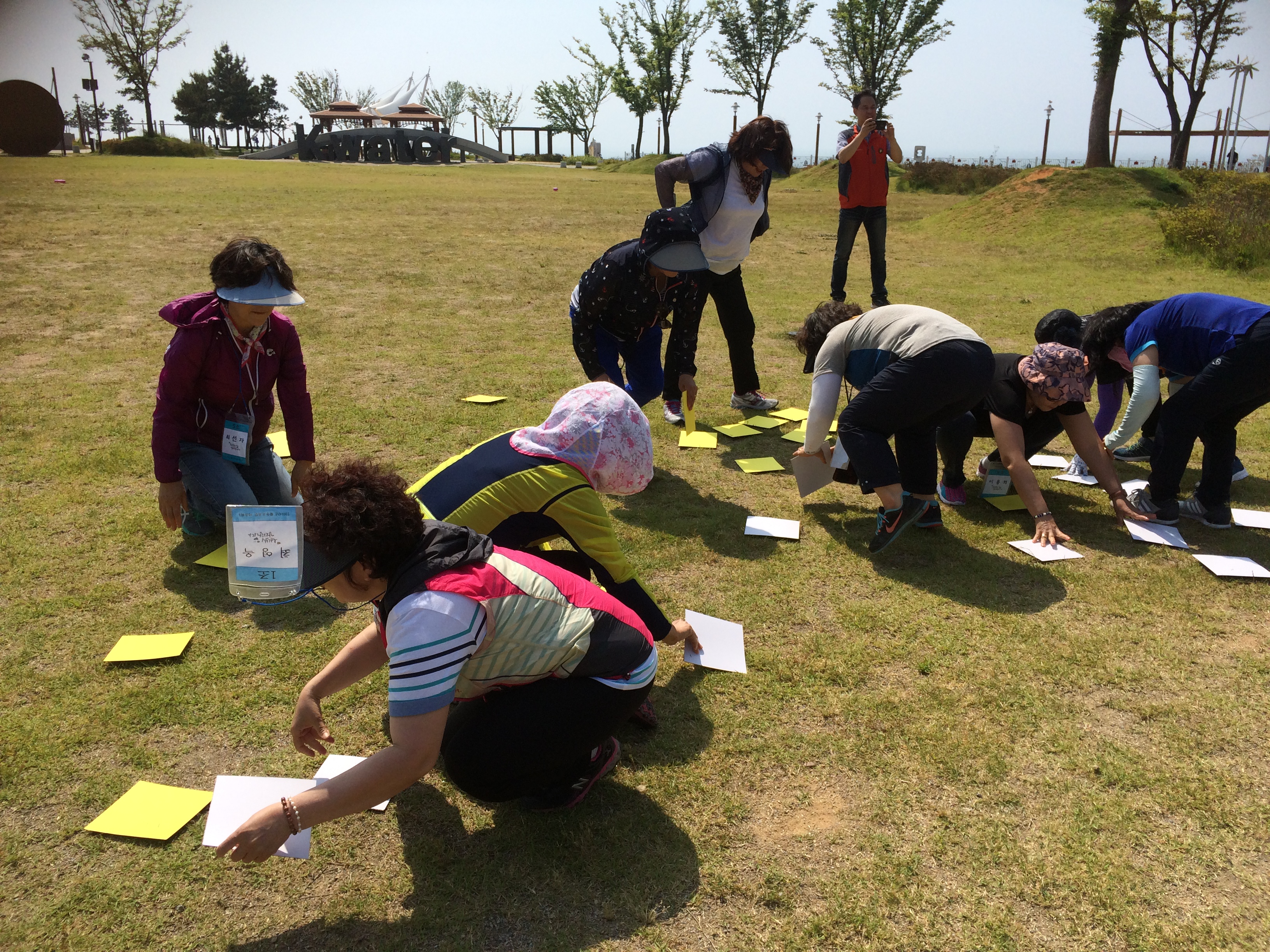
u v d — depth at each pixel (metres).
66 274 9.52
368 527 1.86
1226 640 3.33
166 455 3.64
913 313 3.97
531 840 2.32
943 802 2.48
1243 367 3.96
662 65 52.09
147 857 2.25
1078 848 2.31
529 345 7.55
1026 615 3.49
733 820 2.40
